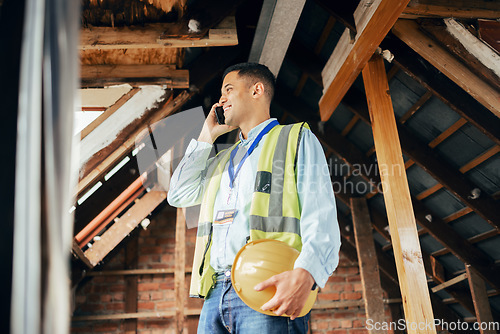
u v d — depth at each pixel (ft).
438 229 15.89
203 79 11.11
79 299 19.38
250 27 12.34
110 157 9.84
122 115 9.89
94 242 15.44
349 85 10.93
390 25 8.80
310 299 2.91
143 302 19.74
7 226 1.44
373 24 9.16
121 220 15.52
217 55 11.45
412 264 8.48
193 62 11.30
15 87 1.53
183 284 14.74
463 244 15.90
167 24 8.79
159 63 10.34
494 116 10.80
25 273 1.35
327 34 12.43
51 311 1.36
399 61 10.59
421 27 9.26
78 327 19.01
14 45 1.58
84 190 9.96
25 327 1.32
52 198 1.41
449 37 9.21
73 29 1.58
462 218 15.14
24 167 1.41
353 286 21.30
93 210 11.62
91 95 10.11
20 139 1.44
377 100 9.98
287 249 2.83
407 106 12.84
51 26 1.54
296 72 14.80
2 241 1.42
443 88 10.73
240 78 3.78
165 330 19.45
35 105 1.46
